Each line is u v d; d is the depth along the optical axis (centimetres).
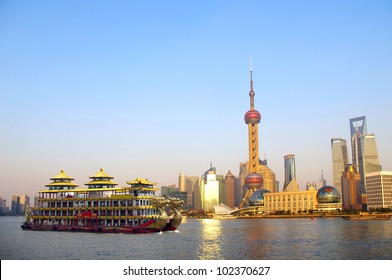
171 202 19488
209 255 12169
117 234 18062
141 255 11994
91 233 18638
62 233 18962
